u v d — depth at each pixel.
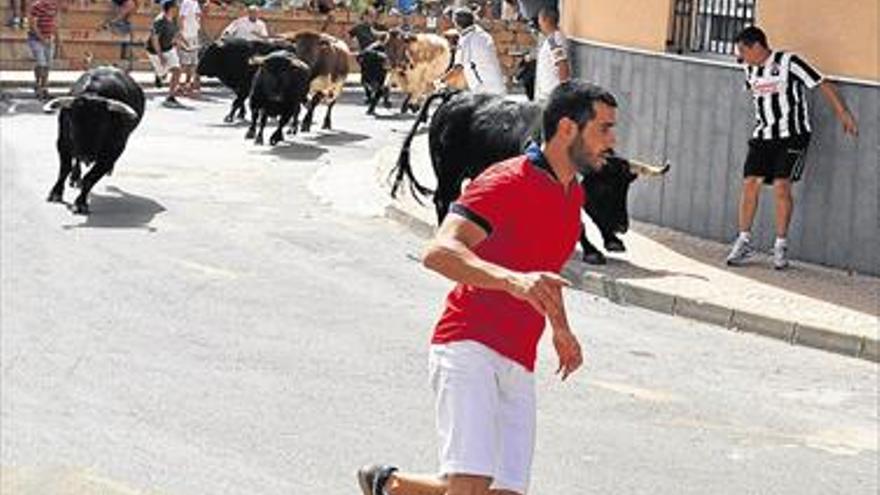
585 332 13.88
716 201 17.81
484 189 6.62
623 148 19.22
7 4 36.19
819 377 12.78
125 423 10.54
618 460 10.14
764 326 14.12
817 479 9.99
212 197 20.80
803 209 16.61
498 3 43.41
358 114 33.06
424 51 32.94
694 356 13.23
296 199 20.94
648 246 17.41
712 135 17.83
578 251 16.95
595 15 19.94
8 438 10.09
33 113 29.64
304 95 26.95
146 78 36.50
